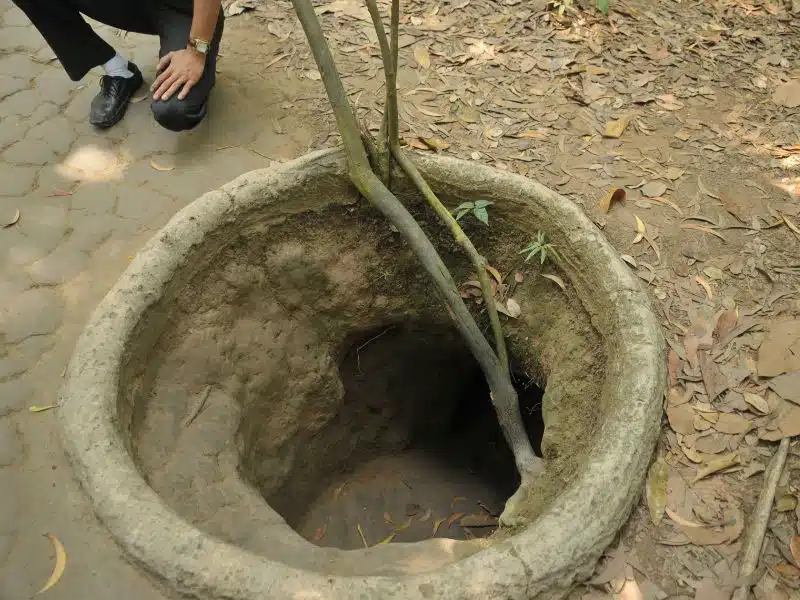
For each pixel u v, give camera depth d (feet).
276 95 9.47
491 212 7.81
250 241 7.73
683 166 8.54
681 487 5.76
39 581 5.23
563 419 6.93
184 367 7.25
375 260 8.46
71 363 6.21
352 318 8.79
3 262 7.59
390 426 10.54
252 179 7.54
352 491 10.22
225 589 4.82
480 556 4.93
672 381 6.42
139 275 6.68
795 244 7.59
